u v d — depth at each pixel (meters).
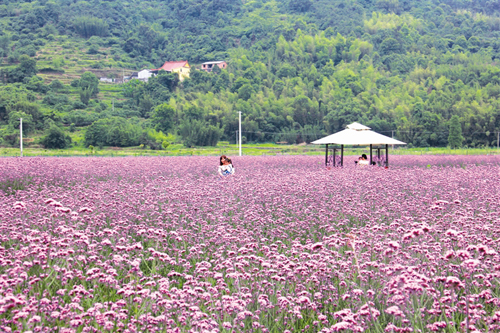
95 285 5.17
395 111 110.88
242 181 14.77
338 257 6.53
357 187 13.38
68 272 5.32
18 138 86.44
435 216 9.13
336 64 177.12
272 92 132.88
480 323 4.58
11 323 4.20
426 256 5.88
